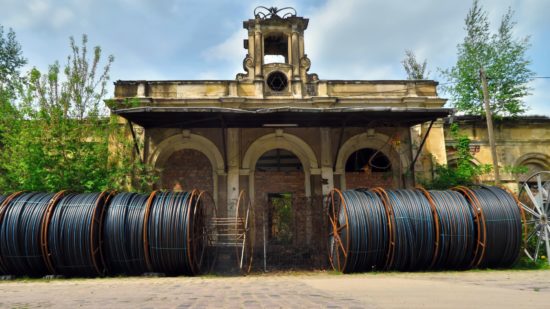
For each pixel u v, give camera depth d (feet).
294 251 48.80
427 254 36.40
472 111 78.02
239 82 57.11
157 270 36.35
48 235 34.81
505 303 13.98
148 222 35.88
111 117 51.98
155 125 52.75
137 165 51.62
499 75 76.33
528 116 67.62
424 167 57.26
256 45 58.29
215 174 55.06
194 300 17.34
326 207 44.45
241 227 47.29
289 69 57.88
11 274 35.68
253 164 56.08
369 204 37.40
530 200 49.85
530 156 66.74
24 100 49.55
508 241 37.06
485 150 66.33
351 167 59.88
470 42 80.59
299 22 59.41
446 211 37.22
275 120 51.19
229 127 53.98
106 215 36.65
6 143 50.85
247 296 18.66
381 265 37.37
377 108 45.78
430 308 12.83
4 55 78.33
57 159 47.78
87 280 33.78
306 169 56.90
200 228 41.01
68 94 50.31
